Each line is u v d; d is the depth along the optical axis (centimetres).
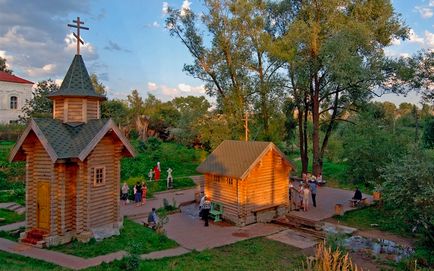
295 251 1773
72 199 1719
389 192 1764
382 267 1579
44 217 1700
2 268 1208
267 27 3822
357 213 2559
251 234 2062
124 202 2769
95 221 1761
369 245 1912
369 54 3309
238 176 2222
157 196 3041
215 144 3566
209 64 3528
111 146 1859
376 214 2503
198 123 4009
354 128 2998
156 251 1678
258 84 3575
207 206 2258
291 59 3300
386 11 3372
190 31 3541
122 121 5484
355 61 3064
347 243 1941
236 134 3547
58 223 1673
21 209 2262
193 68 3641
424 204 1611
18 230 1819
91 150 1672
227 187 2366
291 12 3725
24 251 1552
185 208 2689
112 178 1864
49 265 1388
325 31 3462
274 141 3697
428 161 1700
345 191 3362
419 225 1812
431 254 1670
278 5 3712
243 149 2473
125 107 5919
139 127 5431
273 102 3600
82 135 1736
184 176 3769
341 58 3056
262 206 2397
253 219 2323
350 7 3469
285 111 3956
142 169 3728
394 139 2675
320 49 3238
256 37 3450
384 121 3362
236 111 3556
